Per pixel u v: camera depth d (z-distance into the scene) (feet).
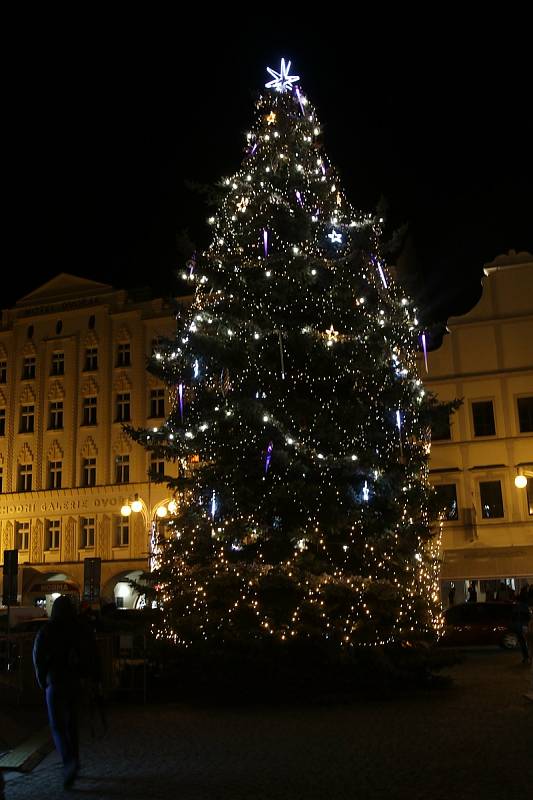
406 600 58.80
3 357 177.99
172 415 66.64
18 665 60.39
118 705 58.34
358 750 38.06
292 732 44.14
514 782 30.40
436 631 59.72
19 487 171.83
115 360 170.81
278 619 56.95
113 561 161.48
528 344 136.98
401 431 63.10
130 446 165.37
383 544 59.82
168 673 59.98
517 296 138.92
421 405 63.72
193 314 65.98
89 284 176.24
